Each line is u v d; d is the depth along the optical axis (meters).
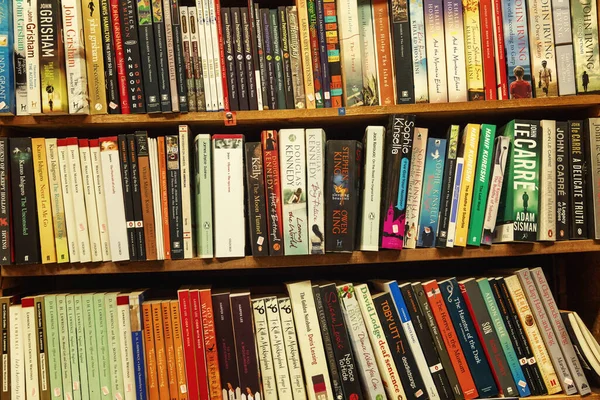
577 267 1.32
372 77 1.13
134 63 1.08
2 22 1.05
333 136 1.37
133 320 1.05
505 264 1.47
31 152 1.05
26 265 1.06
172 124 1.13
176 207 1.07
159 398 1.05
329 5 1.13
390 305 1.10
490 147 1.11
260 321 1.08
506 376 1.09
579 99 1.11
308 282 1.09
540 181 1.11
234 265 1.08
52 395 1.04
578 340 1.11
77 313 1.05
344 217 1.08
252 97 1.10
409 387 1.07
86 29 1.08
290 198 1.07
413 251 1.10
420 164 1.11
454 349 1.09
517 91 1.12
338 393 1.06
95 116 1.08
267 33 1.12
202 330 1.06
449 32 1.13
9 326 1.05
